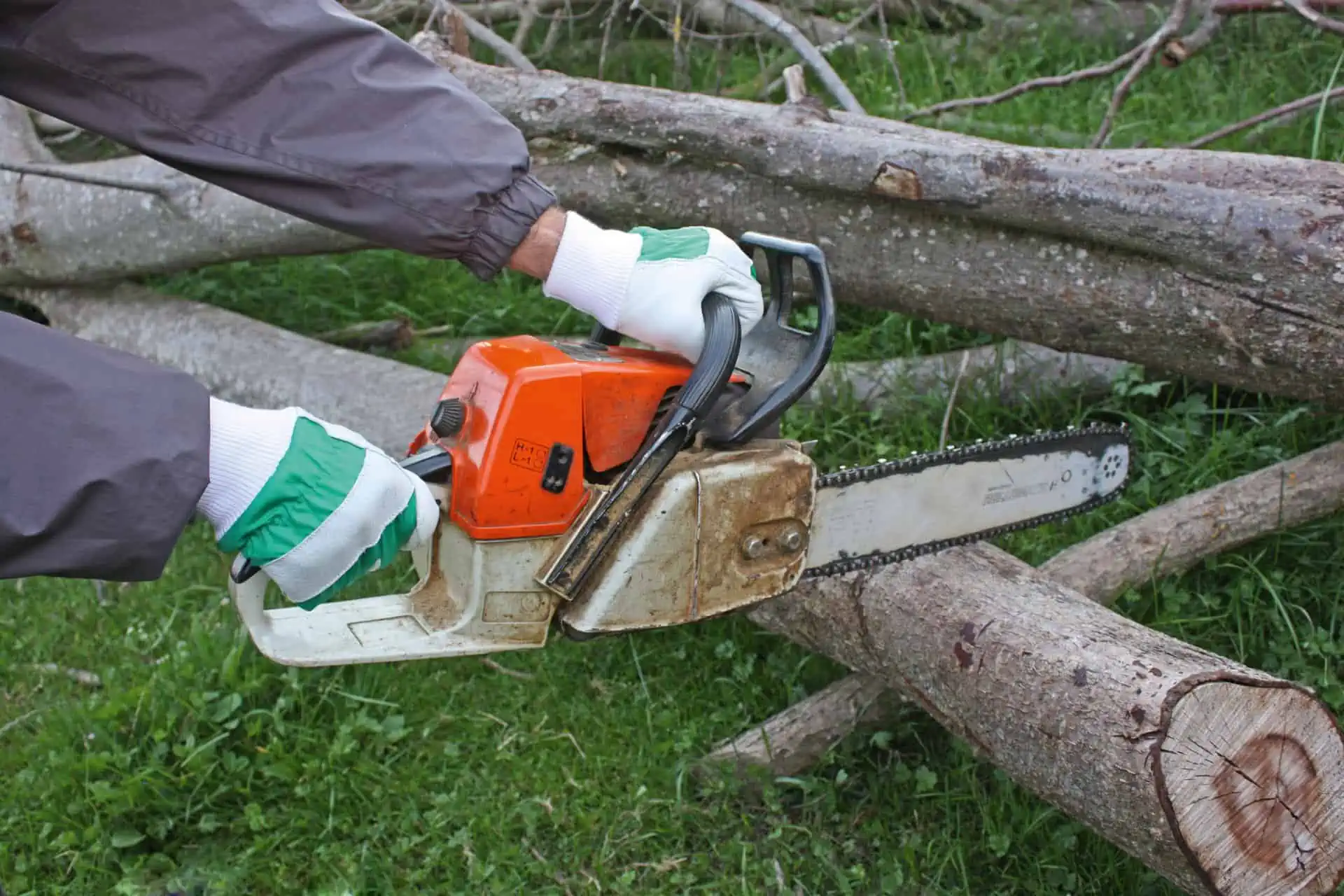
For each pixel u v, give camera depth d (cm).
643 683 278
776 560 202
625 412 189
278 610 187
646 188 312
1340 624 266
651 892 239
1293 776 195
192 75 163
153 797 255
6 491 139
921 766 259
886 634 238
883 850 245
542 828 255
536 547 187
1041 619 218
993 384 327
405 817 254
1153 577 260
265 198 171
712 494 191
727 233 308
